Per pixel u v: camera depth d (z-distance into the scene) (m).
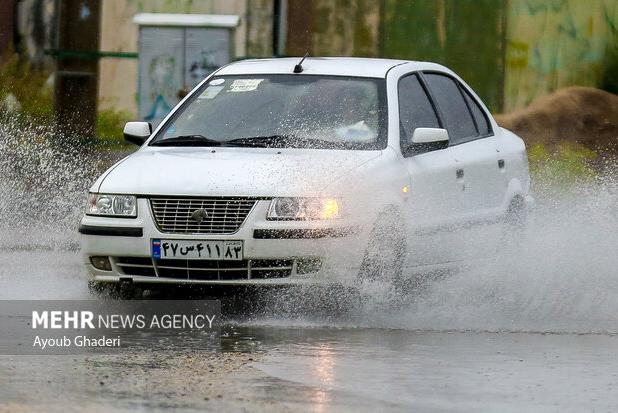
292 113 24.03
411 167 23.20
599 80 58.84
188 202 21.39
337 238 21.05
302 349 17.86
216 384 14.99
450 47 58.66
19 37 58.44
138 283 21.78
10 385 14.73
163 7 58.41
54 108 58.06
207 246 21.14
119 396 14.13
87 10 58.44
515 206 27.30
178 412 13.30
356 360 16.98
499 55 58.78
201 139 23.72
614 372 16.41
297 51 58.16
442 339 19.06
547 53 58.94
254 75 25.28
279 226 20.98
